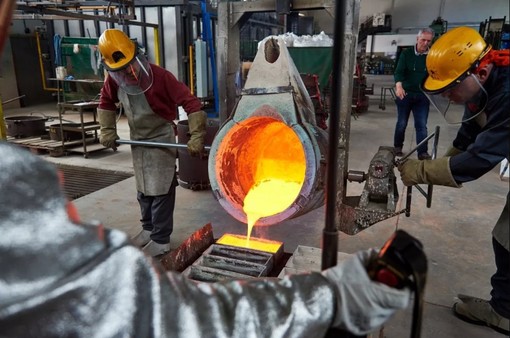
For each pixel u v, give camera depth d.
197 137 2.29
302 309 0.60
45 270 0.44
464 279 2.31
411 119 8.23
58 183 0.50
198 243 1.89
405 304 0.61
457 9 16.39
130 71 2.10
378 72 17.83
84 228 0.49
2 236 0.44
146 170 2.39
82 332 0.45
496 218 3.17
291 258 1.83
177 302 0.52
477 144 1.50
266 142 2.14
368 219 1.76
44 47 9.64
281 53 1.62
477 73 1.48
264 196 1.84
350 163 4.73
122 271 0.48
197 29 8.41
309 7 2.05
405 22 17.33
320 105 3.05
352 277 0.62
